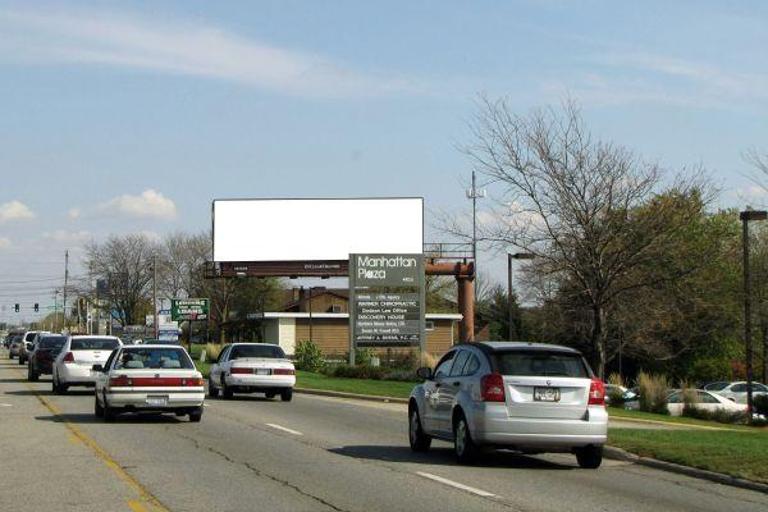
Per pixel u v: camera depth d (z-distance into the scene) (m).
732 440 17.58
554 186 33.59
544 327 43.41
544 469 14.48
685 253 34.72
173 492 11.60
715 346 48.44
